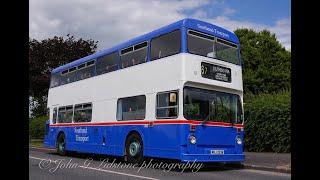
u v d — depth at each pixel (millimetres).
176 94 12938
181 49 13000
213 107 13469
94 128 17781
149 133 14023
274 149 19625
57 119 21578
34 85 41719
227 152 13539
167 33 13789
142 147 14492
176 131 12781
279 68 43344
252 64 43531
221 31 14312
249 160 15859
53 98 22328
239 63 14711
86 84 18922
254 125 20422
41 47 42719
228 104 14000
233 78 14258
